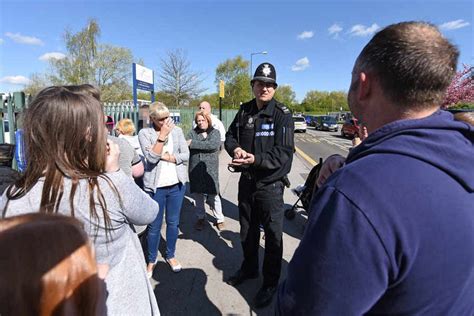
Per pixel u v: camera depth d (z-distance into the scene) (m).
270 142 2.55
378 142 0.82
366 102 0.90
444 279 0.72
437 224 0.70
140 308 1.28
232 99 40.44
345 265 0.72
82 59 28.02
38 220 0.64
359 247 0.71
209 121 3.93
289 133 2.52
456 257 0.72
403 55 0.77
